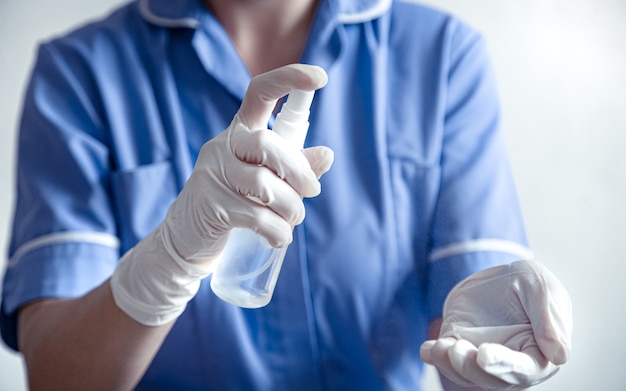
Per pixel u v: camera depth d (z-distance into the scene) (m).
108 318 0.87
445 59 1.14
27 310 1.03
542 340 0.70
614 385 1.46
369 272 1.05
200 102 1.12
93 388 0.92
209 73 1.11
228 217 0.69
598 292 1.50
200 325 1.03
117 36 1.15
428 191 1.09
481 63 1.16
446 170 1.10
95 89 1.12
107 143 1.11
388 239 1.06
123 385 0.92
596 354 1.47
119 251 1.08
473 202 1.07
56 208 1.06
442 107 1.12
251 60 1.16
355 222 1.06
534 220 1.53
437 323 1.04
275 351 1.04
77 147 1.08
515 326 0.73
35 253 1.04
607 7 1.53
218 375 1.03
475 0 1.57
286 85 0.68
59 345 0.91
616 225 1.51
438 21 1.17
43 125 1.10
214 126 1.11
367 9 1.15
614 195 1.52
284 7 1.14
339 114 1.10
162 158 1.09
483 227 1.06
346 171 1.08
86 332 0.88
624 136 1.52
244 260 0.71
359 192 1.08
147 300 0.83
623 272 1.51
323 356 1.05
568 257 1.51
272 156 0.68
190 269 0.79
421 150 1.10
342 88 1.11
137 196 1.07
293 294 1.04
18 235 1.08
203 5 1.15
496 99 1.16
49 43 1.18
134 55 1.14
